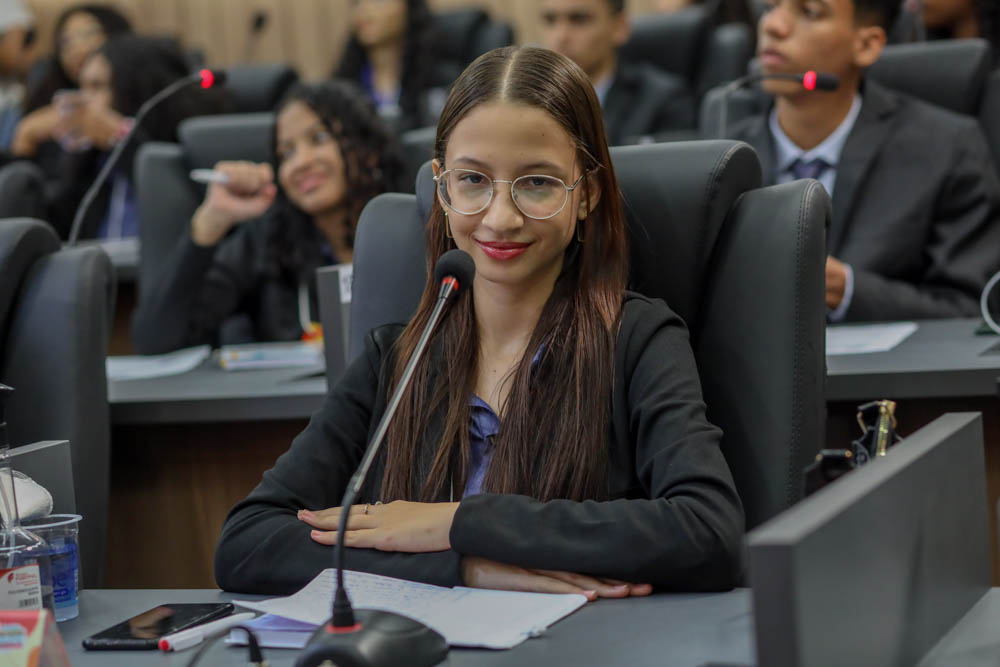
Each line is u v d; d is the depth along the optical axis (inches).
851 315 116.9
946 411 90.4
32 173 153.9
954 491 51.7
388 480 68.3
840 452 52.7
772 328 67.9
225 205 132.2
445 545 60.9
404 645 47.2
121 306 166.1
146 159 151.7
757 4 221.6
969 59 135.2
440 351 70.3
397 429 69.1
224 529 66.1
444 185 68.2
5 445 59.2
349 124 133.4
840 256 125.4
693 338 71.7
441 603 55.9
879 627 43.8
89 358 85.4
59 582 58.8
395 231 80.7
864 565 42.7
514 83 65.4
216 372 114.9
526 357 67.2
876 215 125.0
